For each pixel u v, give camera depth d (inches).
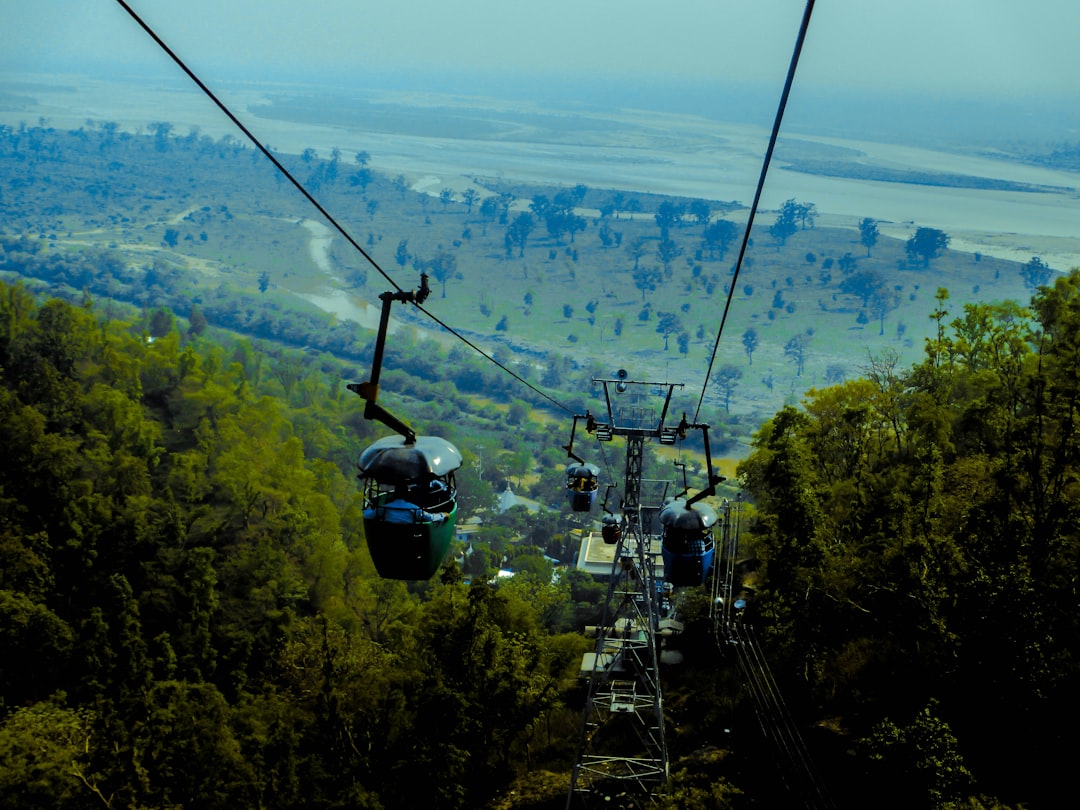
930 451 1577.3
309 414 6407.5
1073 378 1556.3
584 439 7504.9
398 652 2003.0
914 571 1413.6
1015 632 1219.9
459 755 1649.9
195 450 3937.0
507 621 1947.6
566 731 1895.9
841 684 1596.9
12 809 1491.1
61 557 2940.5
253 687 2625.5
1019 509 1409.9
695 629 1998.0
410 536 461.1
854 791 1348.4
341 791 1590.8
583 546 3021.7
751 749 1563.7
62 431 3703.3
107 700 1674.5
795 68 330.0
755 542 1822.1
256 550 3132.4
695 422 983.6
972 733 1249.4
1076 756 1167.0
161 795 1525.6
